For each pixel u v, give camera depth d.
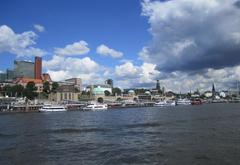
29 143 81.94
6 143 82.12
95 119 174.50
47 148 74.00
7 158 63.19
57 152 68.88
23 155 65.88
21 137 94.00
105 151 69.25
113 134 100.00
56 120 169.25
